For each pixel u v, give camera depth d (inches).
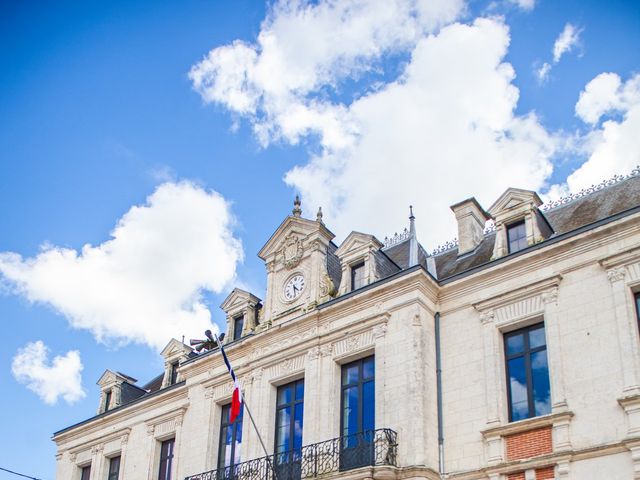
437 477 758.5
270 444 897.5
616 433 674.2
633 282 717.3
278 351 929.5
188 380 1051.3
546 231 850.8
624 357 693.3
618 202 848.9
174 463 1064.2
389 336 831.7
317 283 939.3
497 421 748.0
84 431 1235.2
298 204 1008.9
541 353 760.3
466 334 814.5
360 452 783.7
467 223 965.2
